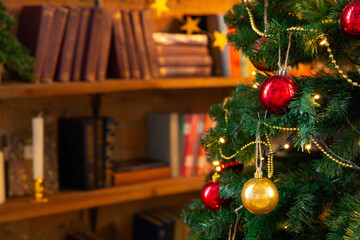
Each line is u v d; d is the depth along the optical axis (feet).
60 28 7.29
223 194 5.16
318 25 4.52
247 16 5.43
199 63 8.20
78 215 8.55
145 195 7.82
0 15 7.09
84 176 7.68
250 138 5.24
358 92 5.02
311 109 4.25
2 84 7.04
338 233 4.79
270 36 4.73
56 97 8.16
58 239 8.42
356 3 4.09
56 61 7.32
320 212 5.19
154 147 8.59
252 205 4.59
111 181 7.87
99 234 8.68
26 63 7.00
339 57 5.05
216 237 5.31
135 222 8.73
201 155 8.44
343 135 4.99
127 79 7.71
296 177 5.33
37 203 7.25
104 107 8.50
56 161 7.67
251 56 5.03
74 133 7.74
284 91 4.35
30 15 7.36
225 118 5.48
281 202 5.09
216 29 8.34
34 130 7.25
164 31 8.66
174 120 8.27
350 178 5.07
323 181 5.22
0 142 7.82
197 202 5.71
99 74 7.54
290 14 5.35
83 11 7.42
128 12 7.70
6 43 6.94
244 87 5.03
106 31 7.54
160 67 7.94
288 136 5.08
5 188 7.57
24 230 8.18
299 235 5.13
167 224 8.25
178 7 8.63
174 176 8.32
